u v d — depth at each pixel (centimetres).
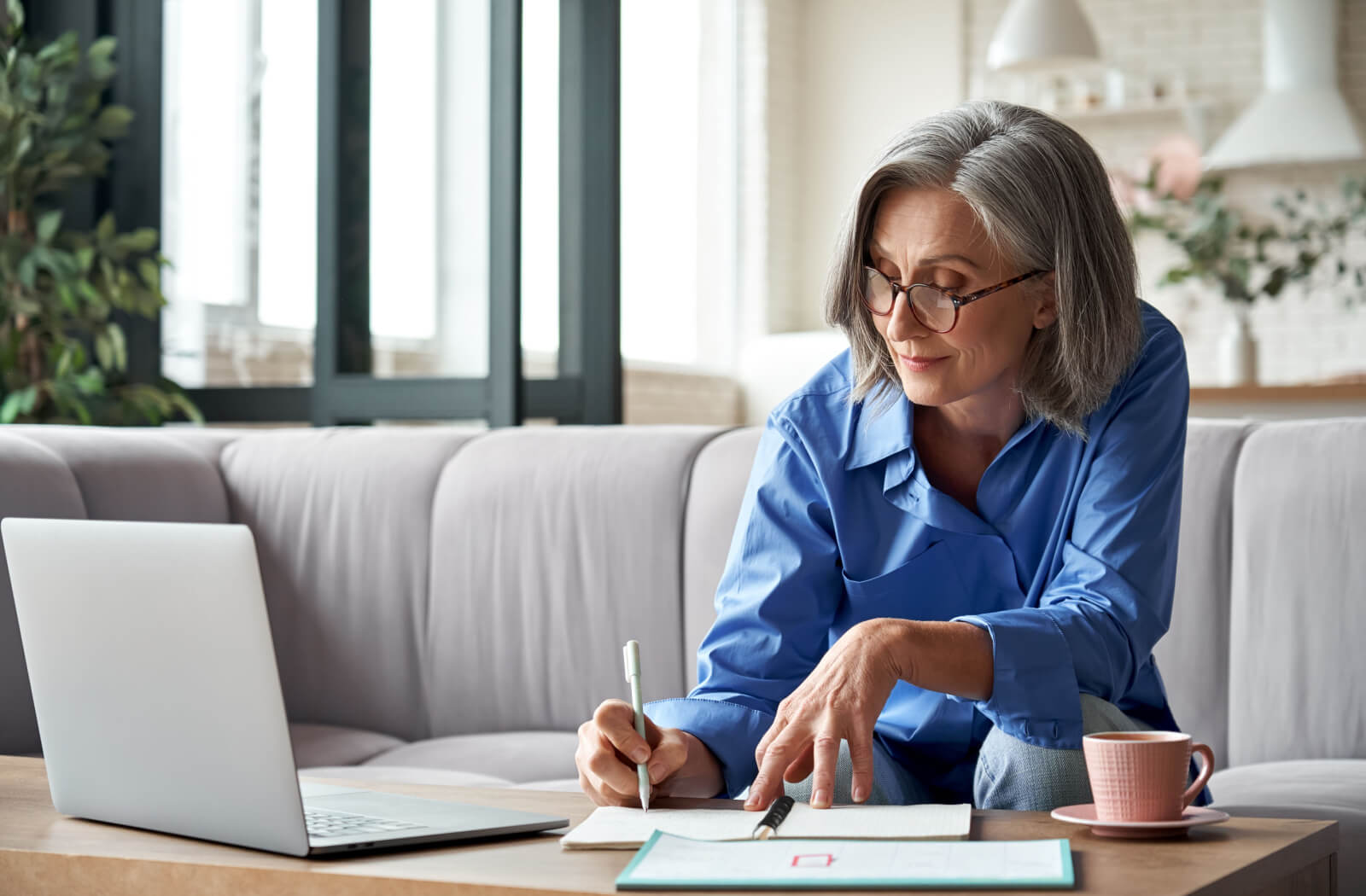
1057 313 123
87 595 106
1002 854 87
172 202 349
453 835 100
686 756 115
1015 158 120
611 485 238
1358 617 190
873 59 718
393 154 325
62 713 111
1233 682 198
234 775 98
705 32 681
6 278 304
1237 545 200
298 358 337
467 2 318
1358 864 148
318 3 328
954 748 137
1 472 219
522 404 314
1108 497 124
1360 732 188
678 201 663
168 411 331
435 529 249
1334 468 195
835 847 91
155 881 96
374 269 327
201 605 98
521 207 313
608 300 349
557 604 238
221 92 345
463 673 244
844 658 107
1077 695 113
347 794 120
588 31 348
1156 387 129
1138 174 578
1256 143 642
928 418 134
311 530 257
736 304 704
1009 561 131
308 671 254
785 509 135
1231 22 673
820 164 729
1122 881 82
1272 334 664
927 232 120
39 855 100
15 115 306
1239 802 165
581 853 95
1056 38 543
